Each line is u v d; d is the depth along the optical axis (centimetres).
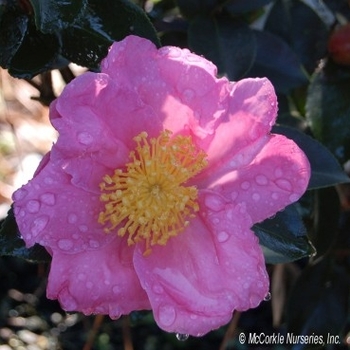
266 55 38
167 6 38
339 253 40
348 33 37
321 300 40
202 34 34
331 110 38
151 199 29
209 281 28
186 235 29
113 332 68
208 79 27
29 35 30
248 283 27
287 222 31
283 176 28
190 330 27
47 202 27
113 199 28
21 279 72
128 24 30
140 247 28
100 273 28
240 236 28
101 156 28
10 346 66
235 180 28
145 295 28
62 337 68
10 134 71
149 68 27
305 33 40
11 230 29
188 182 29
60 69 34
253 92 27
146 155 28
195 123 28
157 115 28
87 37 30
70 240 27
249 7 35
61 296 27
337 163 32
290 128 33
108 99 27
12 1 30
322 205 37
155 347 68
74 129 26
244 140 28
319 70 38
